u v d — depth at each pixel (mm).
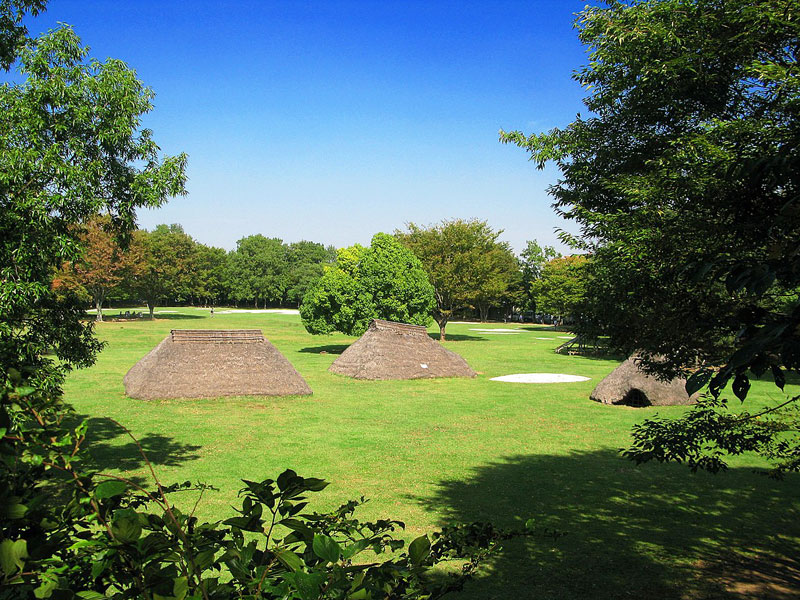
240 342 21375
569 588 6578
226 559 1941
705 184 4363
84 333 10453
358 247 51219
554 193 6586
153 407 17859
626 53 5395
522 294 79750
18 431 1914
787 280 2707
